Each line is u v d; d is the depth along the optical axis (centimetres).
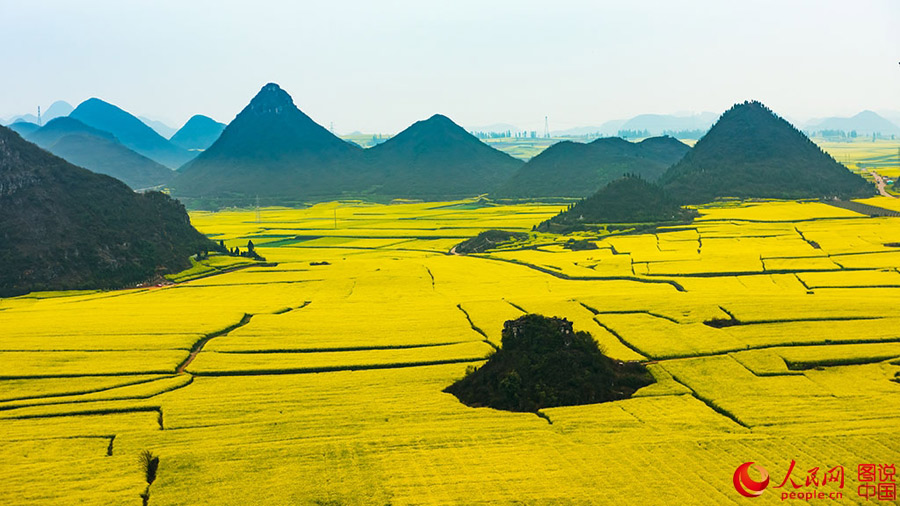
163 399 11344
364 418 10300
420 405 10850
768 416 9756
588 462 8350
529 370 11369
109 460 8900
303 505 7625
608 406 10550
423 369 12850
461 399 11356
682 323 14900
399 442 9188
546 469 8212
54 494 7944
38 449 9350
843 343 13162
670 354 12788
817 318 14875
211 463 8688
